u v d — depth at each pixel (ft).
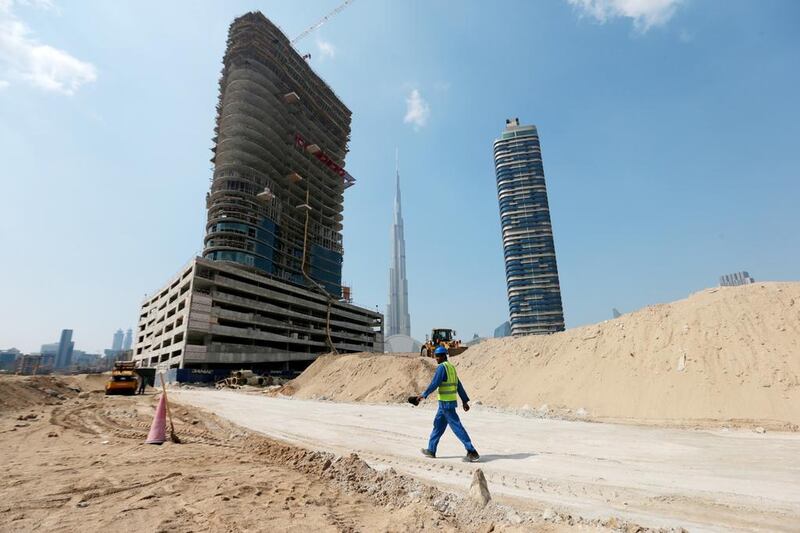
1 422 45.42
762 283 52.47
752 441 29.50
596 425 39.42
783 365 40.73
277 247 327.67
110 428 40.93
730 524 13.38
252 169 309.42
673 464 22.59
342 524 13.82
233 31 349.41
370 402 77.66
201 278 221.87
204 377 197.36
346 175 438.40
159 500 16.44
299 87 384.47
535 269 492.54
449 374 24.94
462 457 24.90
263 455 26.63
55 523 13.88
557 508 15.16
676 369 47.16
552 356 65.31
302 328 292.40
